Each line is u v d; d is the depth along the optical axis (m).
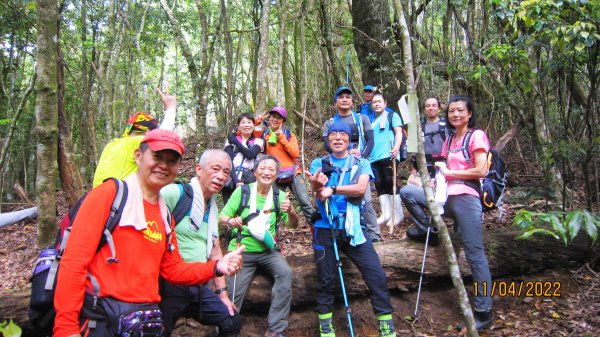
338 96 4.87
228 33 8.80
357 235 3.46
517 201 5.84
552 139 5.61
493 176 3.76
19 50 9.62
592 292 4.00
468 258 3.71
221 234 5.04
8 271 5.73
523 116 5.86
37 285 2.17
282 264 3.64
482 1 6.81
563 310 3.84
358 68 12.85
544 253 4.30
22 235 6.89
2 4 7.52
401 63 7.04
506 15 4.53
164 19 11.95
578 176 5.87
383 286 3.47
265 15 6.28
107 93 9.76
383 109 5.22
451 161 3.80
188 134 13.82
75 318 2.00
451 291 4.27
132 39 11.35
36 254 6.15
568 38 3.62
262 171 3.58
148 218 2.26
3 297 3.37
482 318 3.66
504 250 4.25
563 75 4.84
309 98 12.73
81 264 2.02
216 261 2.50
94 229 2.07
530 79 5.21
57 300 2.00
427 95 7.93
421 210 4.13
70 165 4.72
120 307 2.09
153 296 2.23
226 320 2.95
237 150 4.77
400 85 7.64
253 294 3.82
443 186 3.73
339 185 3.51
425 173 2.84
